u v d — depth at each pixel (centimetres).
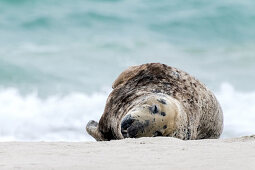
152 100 3122
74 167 1911
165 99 3167
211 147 2334
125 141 2583
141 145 2423
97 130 3741
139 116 3027
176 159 2061
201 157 2091
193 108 3506
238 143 2447
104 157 2128
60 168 1892
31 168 1892
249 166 1900
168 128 3078
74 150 2319
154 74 3659
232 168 1872
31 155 2198
